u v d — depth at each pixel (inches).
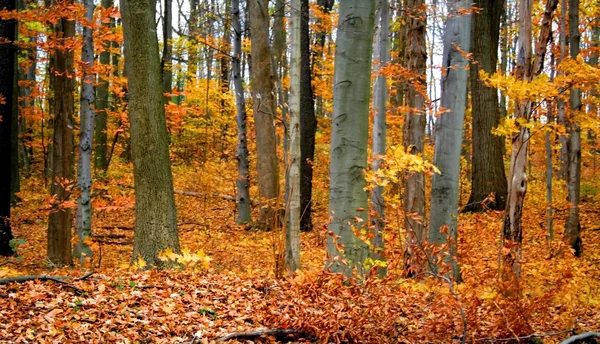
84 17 324.8
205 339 179.2
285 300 222.4
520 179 232.1
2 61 408.5
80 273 243.9
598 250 445.7
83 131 346.0
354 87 227.5
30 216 536.4
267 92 531.2
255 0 530.9
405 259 255.0
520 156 232.2
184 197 680.4
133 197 355.9
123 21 274.1
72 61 366.0
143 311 196.7
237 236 492.7
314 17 494.6
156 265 266.4
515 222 233.3
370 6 225.5
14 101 605.6
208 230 503.5
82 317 184.4
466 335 172.4
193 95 808.3
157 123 274.1
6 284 207.5
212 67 1170.6
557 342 199.9
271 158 534.0
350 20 225.8
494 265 252.7
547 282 256.1
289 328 194.4
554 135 499.5
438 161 290.2
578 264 360.8
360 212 229.5
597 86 220.7
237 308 216.4
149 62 272.7
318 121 734.5
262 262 381.1
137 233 272.8
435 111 300.4
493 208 550.6
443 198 288.0
